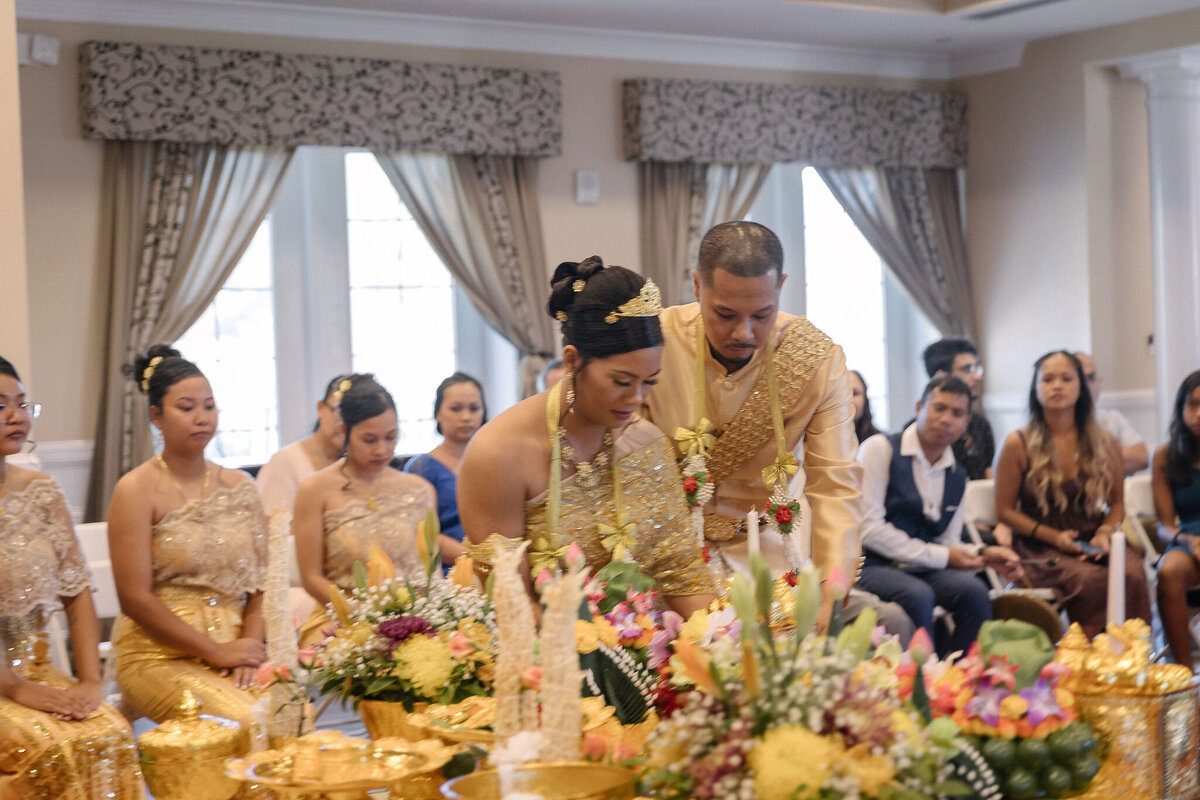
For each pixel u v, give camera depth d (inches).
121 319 247.1
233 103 254.1
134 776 119.0
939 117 340.5
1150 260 330.3
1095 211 322.0
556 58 295.4
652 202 306.5
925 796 55.3
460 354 300.2
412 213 280.5
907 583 176.9
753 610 57.2
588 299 75.1
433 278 296.8
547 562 78.4
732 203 316.8
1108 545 190.7
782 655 58.1
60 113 244.4
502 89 281.9
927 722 60.6
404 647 77.2
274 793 80.0
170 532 130.8
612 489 81.2
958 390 183.0
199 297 256.1
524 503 79.7
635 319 74.4
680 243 308.0
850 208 334.0
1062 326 328.5
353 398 156.6
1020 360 339.9
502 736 62.4
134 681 129.5
